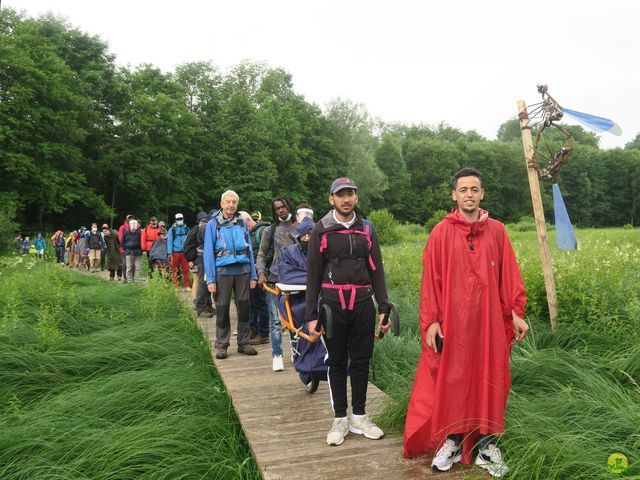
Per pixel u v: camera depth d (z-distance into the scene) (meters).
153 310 7.06
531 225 44.34
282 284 3.79
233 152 40.66
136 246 11.98
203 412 3.85
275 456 2.87
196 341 6.08
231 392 4.13
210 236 5.21
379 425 3.29
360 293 2.96
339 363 3.07
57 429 3.23
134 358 5.09
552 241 17.69
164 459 2.87
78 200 32.50
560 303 5.37
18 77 27.88
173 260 9.30
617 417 3.04
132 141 36.38
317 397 3.98
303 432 3.24
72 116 30.44
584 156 77.50
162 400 3.87
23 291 7.02
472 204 2.63
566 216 5.04
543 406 3.32
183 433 3.25
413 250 13.27
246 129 40.25
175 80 42.69
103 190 36.97
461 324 2.58
